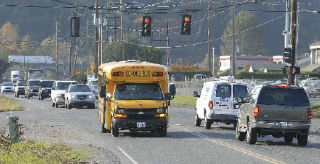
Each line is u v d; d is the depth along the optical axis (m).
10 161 38.59
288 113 50.91
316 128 74.38
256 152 46.00
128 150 47.56
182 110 117.44
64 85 130.25
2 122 81.56
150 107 59.62
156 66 62.12
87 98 119.56
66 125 76.31
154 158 42.16
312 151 47.34
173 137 59.53
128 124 59.19
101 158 42.31
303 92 51.41
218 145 51.44
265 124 51.00
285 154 44.81
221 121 70.38
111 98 61.66
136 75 61.88
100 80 69.44
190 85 186.62
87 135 61.94
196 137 59.47
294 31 88.00
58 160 40.62
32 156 41.69
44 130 68.44
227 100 70.00
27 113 104.69
